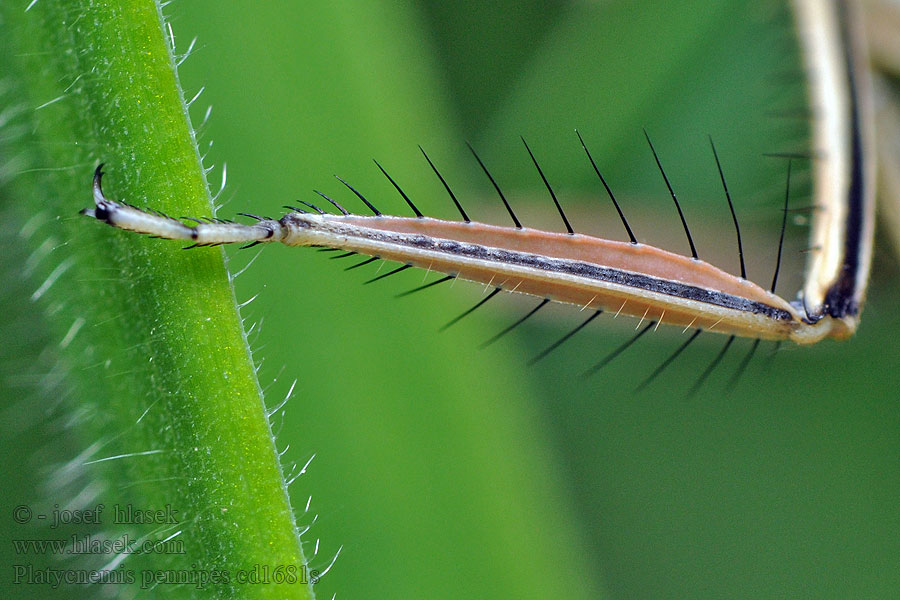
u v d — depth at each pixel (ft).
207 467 0.16
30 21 0.16
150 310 0.16
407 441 0.17
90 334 0.16
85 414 0.16
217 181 0.17
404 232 0.16
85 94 0.16
